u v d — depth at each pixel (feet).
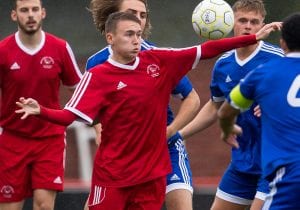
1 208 71.56
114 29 58.75
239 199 67.62
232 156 67.21
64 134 71.15
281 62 53.31
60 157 70.74
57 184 70.33
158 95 59.57
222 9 65.36
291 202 52.21
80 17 102.12
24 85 69.15
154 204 60.75
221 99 67.82
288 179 52.03
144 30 66.03
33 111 56.85
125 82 59.06
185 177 64.95
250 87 53.42
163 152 60.29
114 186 59.93
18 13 68.33
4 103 69.87
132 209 60.90
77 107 58.44
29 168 71.00
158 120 59.72
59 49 69.56
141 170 59.67
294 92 52.60
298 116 52.47
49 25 102.58
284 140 52.60
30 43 68.85
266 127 53.36
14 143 70.44
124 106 59.11
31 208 84.99
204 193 84.28
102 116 59.98
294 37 53.42
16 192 71.10
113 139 59.82
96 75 59.06
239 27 65.21
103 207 60.44
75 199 85.15
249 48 65.46
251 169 65.92
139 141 59.47
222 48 60.03
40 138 70.13
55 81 69.77
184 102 64.28
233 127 54.65
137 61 59.41
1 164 70.85
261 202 63.82
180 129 65.46
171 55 59.82
